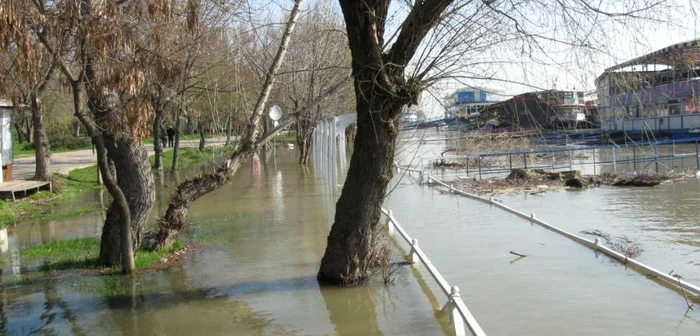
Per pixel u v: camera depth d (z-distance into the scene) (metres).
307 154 29.50
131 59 6.95
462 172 23.91
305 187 19.42
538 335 5.94
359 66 7.28
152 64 7.13
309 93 21.61
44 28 6.61
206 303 7.35
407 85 7.21
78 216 14.91
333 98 23.05
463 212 13.70
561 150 23.66
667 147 32.38
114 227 9.34
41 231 12.97
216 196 17.84
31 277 8.80
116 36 6.63
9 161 19.97
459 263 8.88
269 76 10.13
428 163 27.08
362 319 6.61
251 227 12.41
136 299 7.59
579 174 19.62
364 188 7.69
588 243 9.53
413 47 7.18
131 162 9.27
